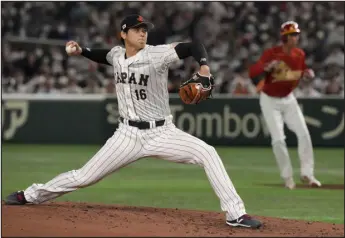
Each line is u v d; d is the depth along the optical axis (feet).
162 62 79.51
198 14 295.89
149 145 82.07
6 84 261.85
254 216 88.94
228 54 279.49
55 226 73.10
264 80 133.18
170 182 146.20
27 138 241.55
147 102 81.35
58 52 275.39
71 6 303.89
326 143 225.56
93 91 254.68
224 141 228.84
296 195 126.00
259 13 296.92
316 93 244.01
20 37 296.92
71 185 85.20
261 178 154.20
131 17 80.69
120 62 81.41
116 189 133.59
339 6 290.35
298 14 293.84
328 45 279.90
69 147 227.61
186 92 77.87
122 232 71.05
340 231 78.59
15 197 86.74
